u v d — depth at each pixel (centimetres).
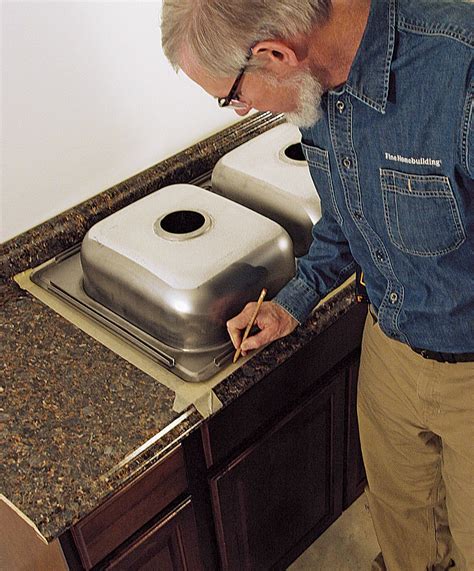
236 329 128
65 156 147
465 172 99
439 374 127
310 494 170
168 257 131
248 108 105
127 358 130
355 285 142
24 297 142
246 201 154
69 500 110
